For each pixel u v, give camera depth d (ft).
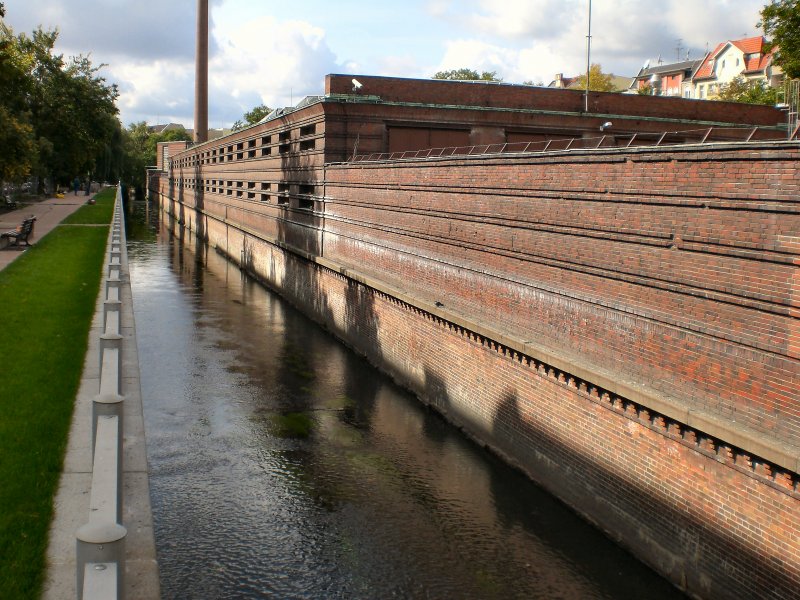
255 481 49.37
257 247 142.72
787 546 30.94
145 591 22.59
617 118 107.45
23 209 192.03
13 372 43.80
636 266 40.91
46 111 227.81
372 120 97.91
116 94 245.45
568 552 41.06
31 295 69.46
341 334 90.48
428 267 67.72
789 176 31.53
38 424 35.19
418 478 50.49
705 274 36.17
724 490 34.19
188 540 41.57
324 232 99.71
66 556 23.76
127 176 467.11
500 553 41.06
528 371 50.29
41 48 227.20
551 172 48.62
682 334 37.70
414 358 69.05
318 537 42.39
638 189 40.47
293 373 75.36
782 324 32.09
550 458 47.83
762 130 115.65
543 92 106.11
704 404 36.35
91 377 43.75
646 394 38.09
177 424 59.36
